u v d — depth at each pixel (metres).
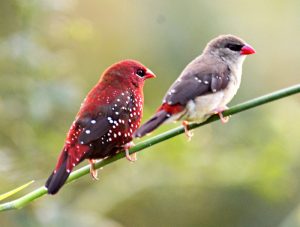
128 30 15.93
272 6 16.52
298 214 13.16
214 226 14.12
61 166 8.43
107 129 8.80
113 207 13.52
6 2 12.72
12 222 11.80
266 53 16.36
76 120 8.83
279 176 13.96
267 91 16.17
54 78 12.84
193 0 15.77
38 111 12.48
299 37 16.50
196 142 13.84
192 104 8.72
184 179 13.81
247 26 16.22
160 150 13.48
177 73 15.56
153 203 14.04
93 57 15.66
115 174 13.77
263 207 14.15
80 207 13.29
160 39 15.75
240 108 8.38
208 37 15.70
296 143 14.24
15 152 12.72
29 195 8.07
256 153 14.15
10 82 12.55
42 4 12.88
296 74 16.34
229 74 9.41
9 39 12.62
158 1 15.88
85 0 15.86
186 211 14.06
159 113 8.59
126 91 9.15
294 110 14.53
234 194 14.16
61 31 13.33
